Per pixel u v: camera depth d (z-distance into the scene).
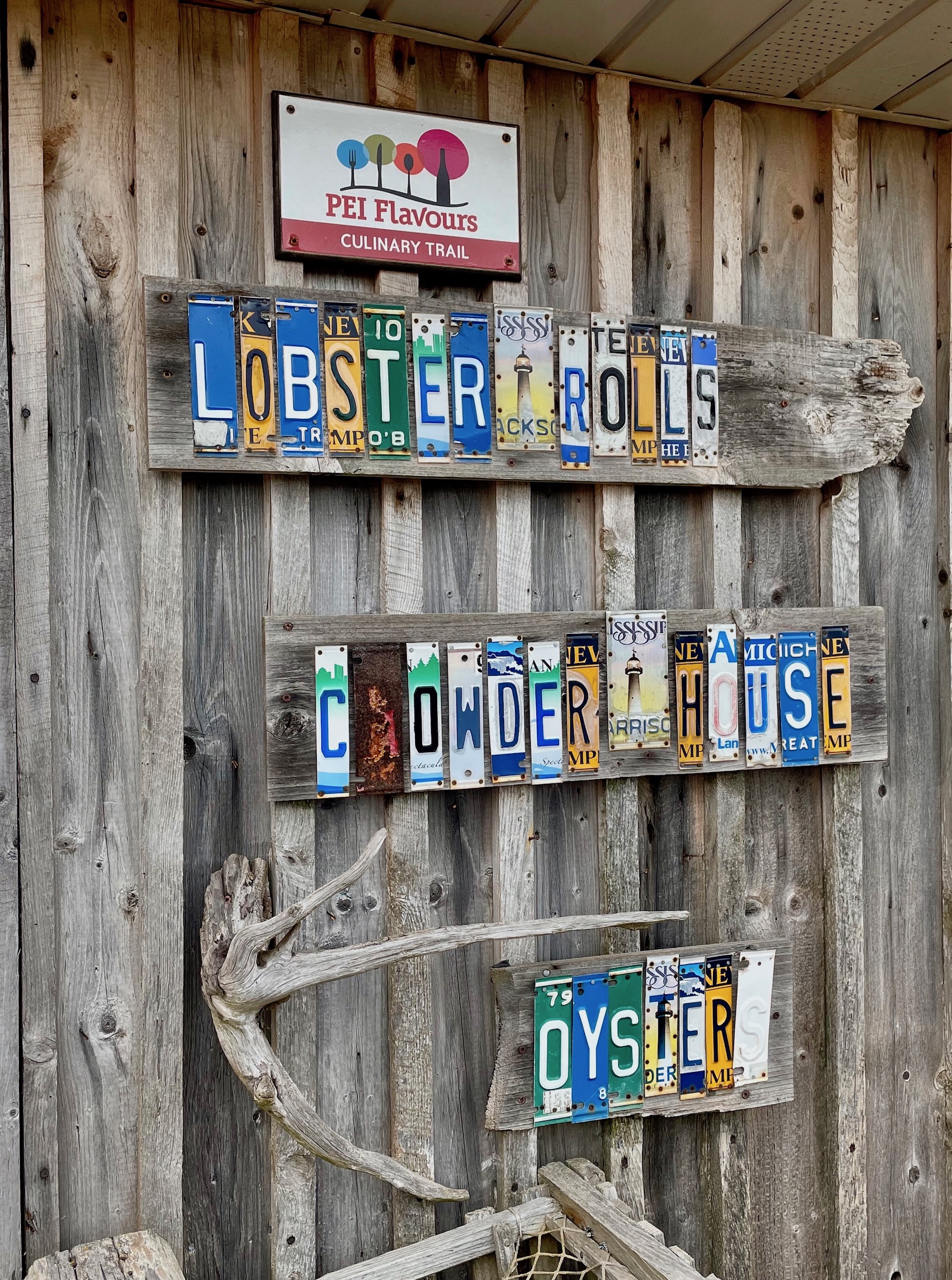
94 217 2.11
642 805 2.57
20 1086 2.05
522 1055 2.38
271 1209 2.22
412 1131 2.31
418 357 2.26
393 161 2.25
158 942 2.14
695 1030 2.54
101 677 2.12
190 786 2.19
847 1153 2.76
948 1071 2.93
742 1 2.17
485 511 2.42
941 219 2.89
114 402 2.12
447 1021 2.39
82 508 2.10
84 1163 2.11
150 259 2.12
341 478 2.30
